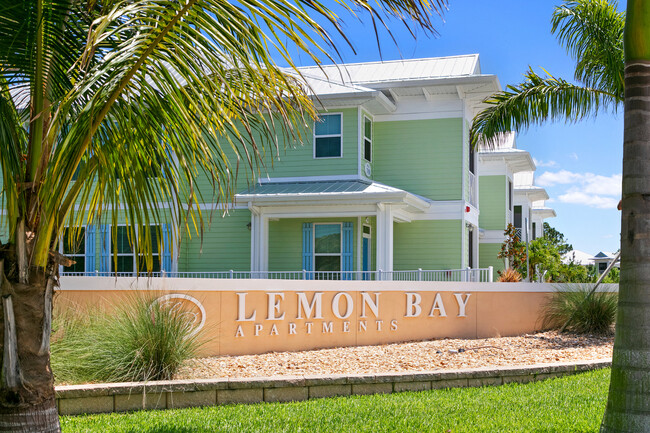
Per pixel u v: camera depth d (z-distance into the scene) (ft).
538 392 25.89
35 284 14.23
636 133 16.24
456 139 66.28
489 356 35.09
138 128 14.48
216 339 34.50
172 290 33.06
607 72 42.32
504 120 44.11
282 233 65.67
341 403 23.88
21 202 14.24
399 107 68.08
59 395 22.17
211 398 23.95
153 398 23.34
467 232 68.44
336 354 35.76
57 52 15.44
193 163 15.10
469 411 22.77
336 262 64.13
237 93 16.74
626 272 16.11
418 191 67.10
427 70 68.90
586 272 76.33
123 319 27.07
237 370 30.14
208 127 14.11
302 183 64.69
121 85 13.74
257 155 14.65
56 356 24.86
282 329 36.94
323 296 38.65
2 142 13.93
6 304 13.85
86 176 14.96
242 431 19.92
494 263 87.15
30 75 14.98
